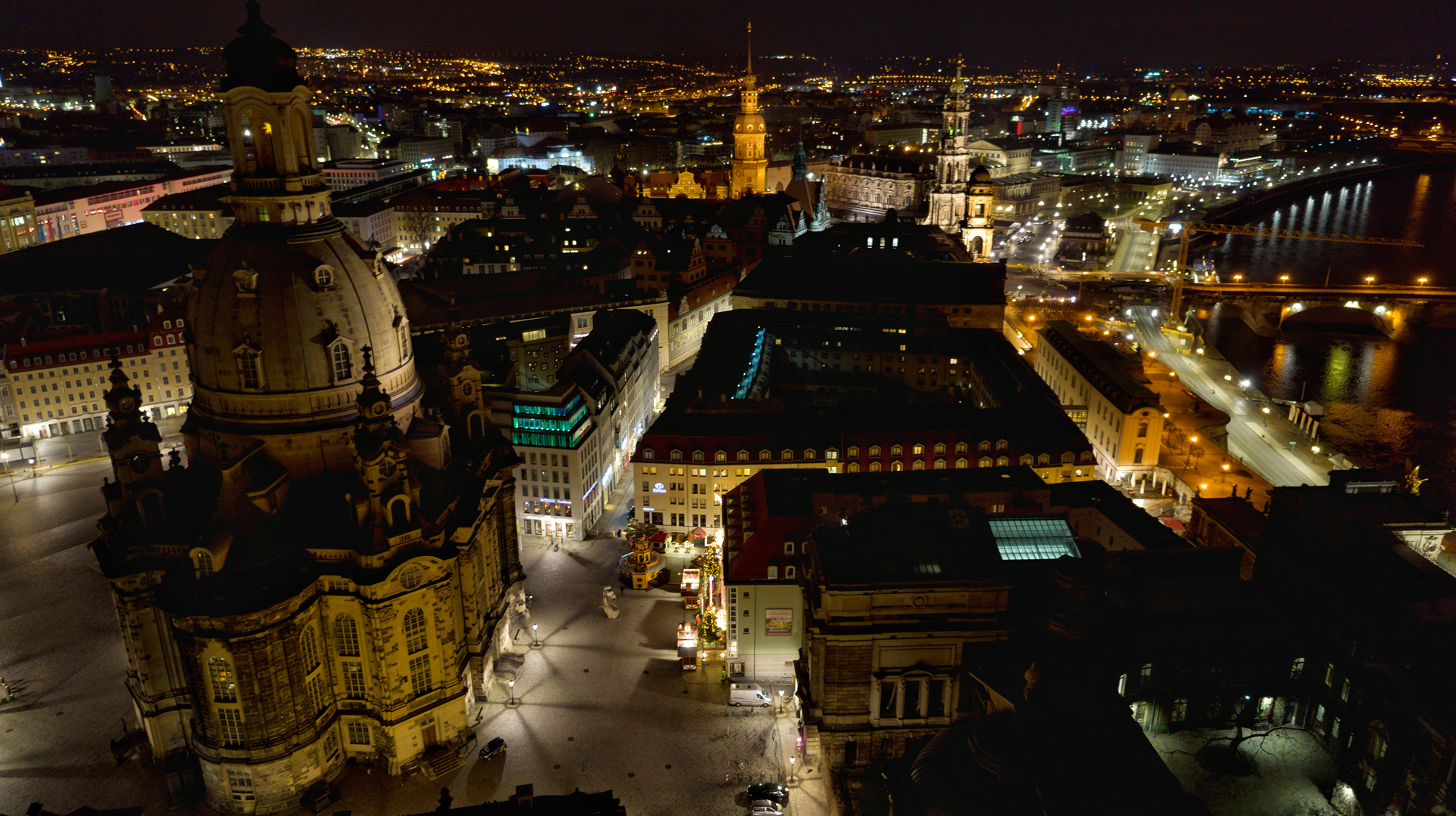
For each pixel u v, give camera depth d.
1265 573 104.19
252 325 89.62
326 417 93.69
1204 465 159.75
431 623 94.00
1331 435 196.62
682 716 104.75
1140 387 161.62
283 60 89.94
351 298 94.00
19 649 116.12
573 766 96.69
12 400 174.38
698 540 139.50
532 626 121.19
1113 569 107.69
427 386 121.81
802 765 97.06
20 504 154.88
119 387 89.25
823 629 89.62
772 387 186.25
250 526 87.25
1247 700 92.44
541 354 198.00
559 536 145.12
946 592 89.00
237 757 88.56
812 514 109.31
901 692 91.12
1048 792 69.31
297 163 92.62
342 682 94.62
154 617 92.25
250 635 83.69
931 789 76.00
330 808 91.31
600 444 152.25
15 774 95.12
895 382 190.88
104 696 107.31
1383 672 81.62
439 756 96.25
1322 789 85.00
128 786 94.19
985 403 175.12
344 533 90.62
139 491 90.56
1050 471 141.88
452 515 98.62
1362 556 96.38
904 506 97.12
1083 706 79.62
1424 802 76.38
